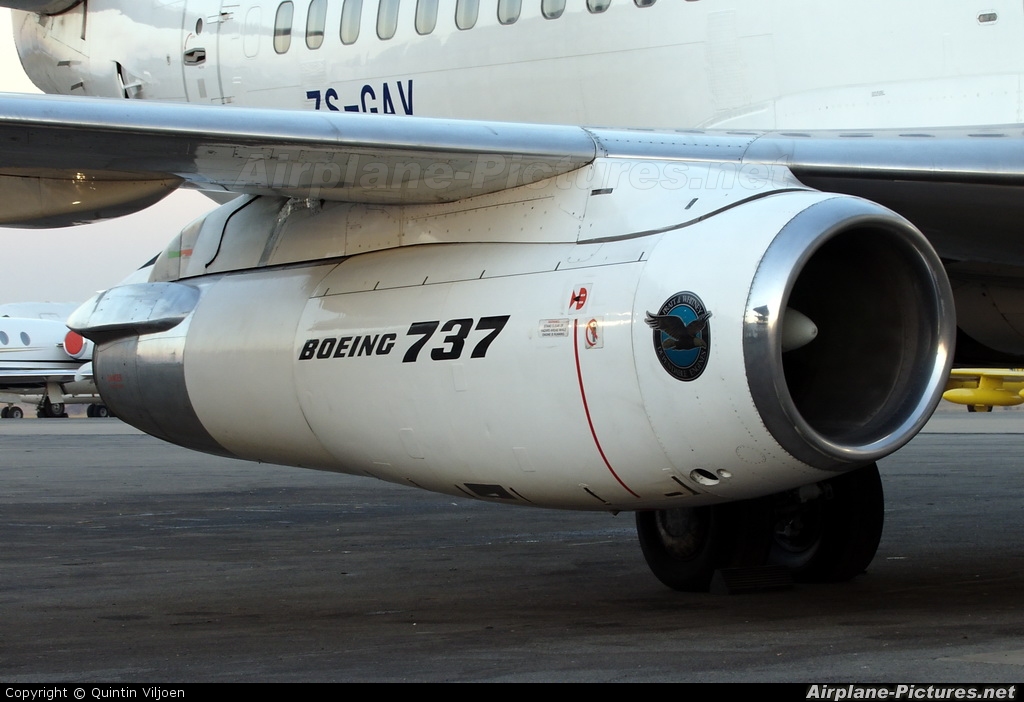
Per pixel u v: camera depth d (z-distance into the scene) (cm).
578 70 1280
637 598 1078
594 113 1280
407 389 952
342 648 865
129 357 1220
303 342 1043
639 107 1241
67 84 1864
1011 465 2816
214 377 1130
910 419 833
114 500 2244
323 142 845
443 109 1415
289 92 1570
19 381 7969
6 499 2255
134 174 966
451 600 1095
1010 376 6806
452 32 1392
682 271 813
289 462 1141
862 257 864
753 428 789
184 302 1187
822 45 1122
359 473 1074
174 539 1636
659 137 930
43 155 869
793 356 910
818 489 1120
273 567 1346
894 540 1479
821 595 1069
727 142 932
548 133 902
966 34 1062
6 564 1388
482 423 905
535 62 1316
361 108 1499
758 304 776
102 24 1797
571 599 1084
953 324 848
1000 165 923
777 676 718
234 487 2552
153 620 1011
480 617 997
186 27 1681
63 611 1062
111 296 1242
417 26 1431
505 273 918
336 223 1072
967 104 1056
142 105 819
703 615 974
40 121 788
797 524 1155
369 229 1042
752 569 1090
